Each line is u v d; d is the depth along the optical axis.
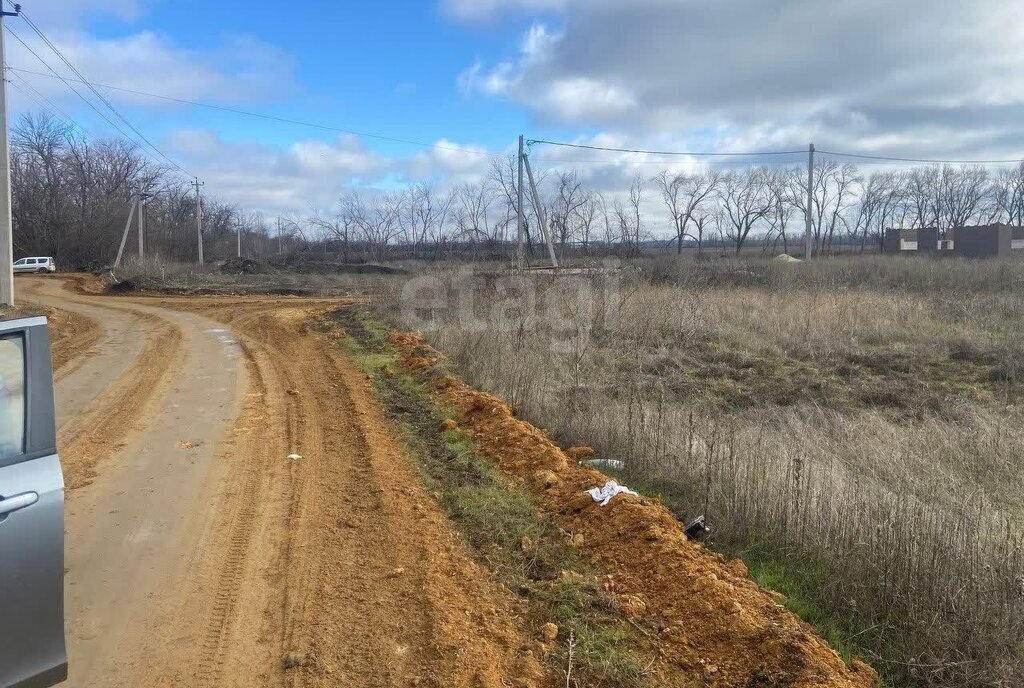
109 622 4.10
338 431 8.30
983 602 3.82
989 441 7.89
